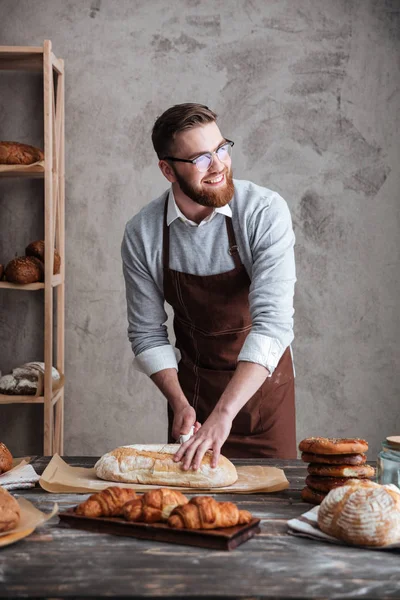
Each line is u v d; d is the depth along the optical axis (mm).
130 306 2545
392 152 3639
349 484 1450
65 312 3676
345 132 3629
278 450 2639
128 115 3623
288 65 3613
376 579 1179
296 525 1405
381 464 1567
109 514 1437
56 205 3479
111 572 1203
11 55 3363
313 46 3611
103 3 3598
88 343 3689
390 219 3656
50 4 3598
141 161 3637
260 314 2209
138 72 3615
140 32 3604
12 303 3689
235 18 3602
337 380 3689
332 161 3639
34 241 3654
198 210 2357
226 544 1304
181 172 2150
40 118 3621
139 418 3709
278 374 2619
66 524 1438
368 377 3689
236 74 3613
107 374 3695
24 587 1142
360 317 3678
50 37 3602
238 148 3637
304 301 3676
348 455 1604
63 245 3600
